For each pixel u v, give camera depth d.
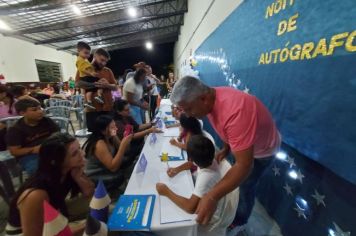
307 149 1.15
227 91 1.03
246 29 2.08
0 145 2.16
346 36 0.88
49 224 0.74
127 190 1.20
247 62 2.06
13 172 2.05
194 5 6.16
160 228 0.92
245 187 1.45
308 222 1.24
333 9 0.95
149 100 4.36
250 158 0.92
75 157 1.10
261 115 1.04
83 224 1.13
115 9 7.18
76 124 5.66
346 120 0.89
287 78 1.34
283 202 1.49
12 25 6.34
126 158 2.12
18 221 0.97
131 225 0.92
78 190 1.28
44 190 0.96
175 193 1.14
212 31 3.87
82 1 5.09
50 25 6.78
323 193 1.11
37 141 2.01
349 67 0.87
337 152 0.93
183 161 1.54
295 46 1.25
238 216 1.44
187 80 0.97
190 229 0.94
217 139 2.88
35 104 1.95
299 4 1.21
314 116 1.08
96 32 8.85
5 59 6.73
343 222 0.99
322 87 1.03
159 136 2.16
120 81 6.21
